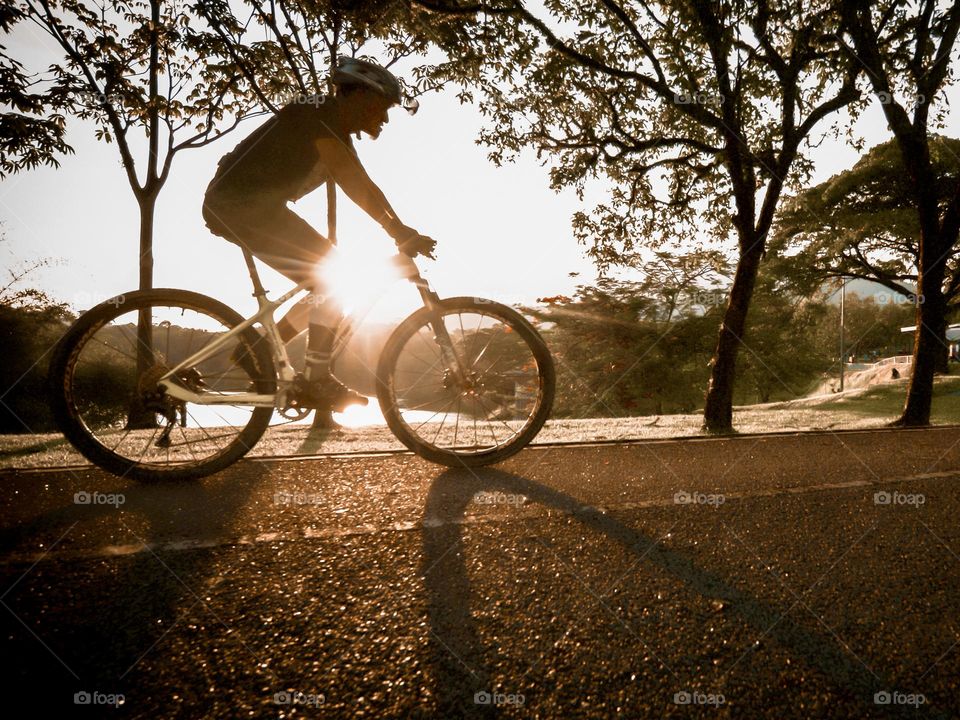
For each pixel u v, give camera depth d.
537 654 1.05
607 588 1.34
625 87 6.22
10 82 6.55
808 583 1.40
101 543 1.58
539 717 0.88
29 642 1.06
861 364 30.45
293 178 2.21
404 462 2.74
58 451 2.96
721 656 1.06
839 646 1.11
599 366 13.84
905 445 3.54
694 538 1.70
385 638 1.10
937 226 5.66
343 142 2.25
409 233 2.35
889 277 23.67
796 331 18.30
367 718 0.87
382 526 1.76
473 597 1.28
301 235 2.28
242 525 1.75
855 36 5.39
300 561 1.47
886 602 1.30
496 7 5.67
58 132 6.73
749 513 1.96
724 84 5.36
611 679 0.98
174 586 1.31
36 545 1.55
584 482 2.39
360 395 2.44
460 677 0.98
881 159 21.03
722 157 5.93
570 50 5.80
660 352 13.76
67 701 0.89
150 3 7.37
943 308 5.59
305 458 2.81
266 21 6.24
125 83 7.39
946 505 2.12
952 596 1.34
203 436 2.36
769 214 5.48
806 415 6.96
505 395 2.74
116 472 2.28
